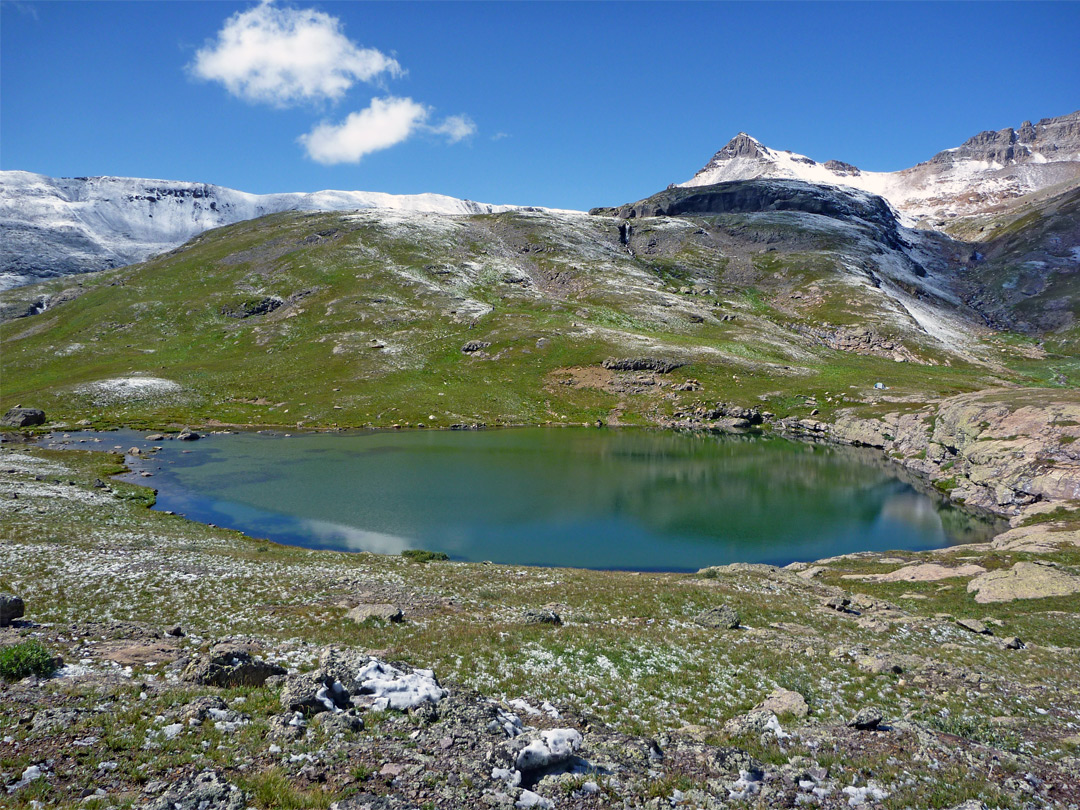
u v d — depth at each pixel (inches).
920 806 622.8
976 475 3314.5
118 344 7701.8
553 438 5216.5
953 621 1462.8
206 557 1803.6
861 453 4719.5
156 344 7736.2
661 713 855.1
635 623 1309.1
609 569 2271.2
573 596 1547.7
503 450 4591.5
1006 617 1492.4
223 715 660.7
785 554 2480.3
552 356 7239.2
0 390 6363.2
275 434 5128.0
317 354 7244.1
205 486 3316.9
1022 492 2955.2
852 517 3016.7
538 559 2349.9
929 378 6796.3
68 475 3152.1
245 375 6732.3
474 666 975.6
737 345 7839.6
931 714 880.3
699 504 3213.6
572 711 811.4
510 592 1590.8
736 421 5846.5
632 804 585.9
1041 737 825.5
